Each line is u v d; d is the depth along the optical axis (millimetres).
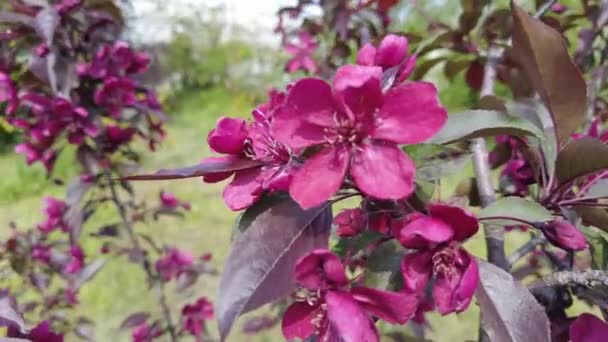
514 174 212
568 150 147
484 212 142
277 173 130
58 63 380
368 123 122
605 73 306
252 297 118
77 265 479
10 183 1195
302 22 527
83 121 394
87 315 659
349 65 122
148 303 682
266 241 125
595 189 165
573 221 155
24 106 411
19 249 466
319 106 123
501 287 131
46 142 407
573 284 164
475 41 301
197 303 505
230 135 135
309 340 157
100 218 971
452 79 323
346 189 140
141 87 434
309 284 119
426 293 142
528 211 139
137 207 467
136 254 456
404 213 136
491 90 246
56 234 786
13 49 391
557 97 149
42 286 477
